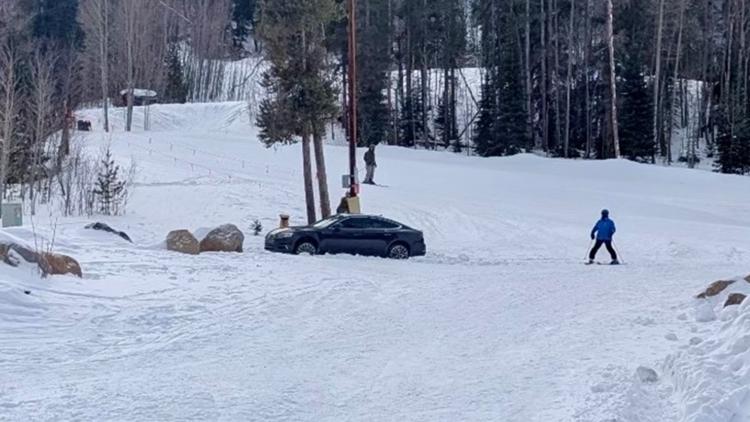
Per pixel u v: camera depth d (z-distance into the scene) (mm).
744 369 7496
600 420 6816
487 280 17516
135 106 81938
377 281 17297
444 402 7797
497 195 39281
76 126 57938
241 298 14047
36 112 36750
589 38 60406
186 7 107750
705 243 26312
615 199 37688
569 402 7586
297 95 29141
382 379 8727
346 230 23859
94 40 78312
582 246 26734
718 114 60344
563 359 9516
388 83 64375
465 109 72312
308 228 23812
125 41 80812
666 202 37031
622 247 26359
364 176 45281
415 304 13938
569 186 42219
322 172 30188
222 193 37125
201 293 14352
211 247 22188
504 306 13672
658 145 60938
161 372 8883
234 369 9094
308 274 17969
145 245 22266
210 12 106188
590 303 13758
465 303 14047
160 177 41562
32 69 43844
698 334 10359
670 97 61281
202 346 10273
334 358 9734
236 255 21312
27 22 62812
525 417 7211
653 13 59969
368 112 62562
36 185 35375
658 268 20375
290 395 8016
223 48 106188
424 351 10164
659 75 58719
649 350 9641
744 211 34844
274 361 9523
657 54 56469
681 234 28500
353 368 9234
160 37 93250
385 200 36594
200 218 32094
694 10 63656
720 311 11766
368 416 7340
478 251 25875
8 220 20969
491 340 10820
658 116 60250
